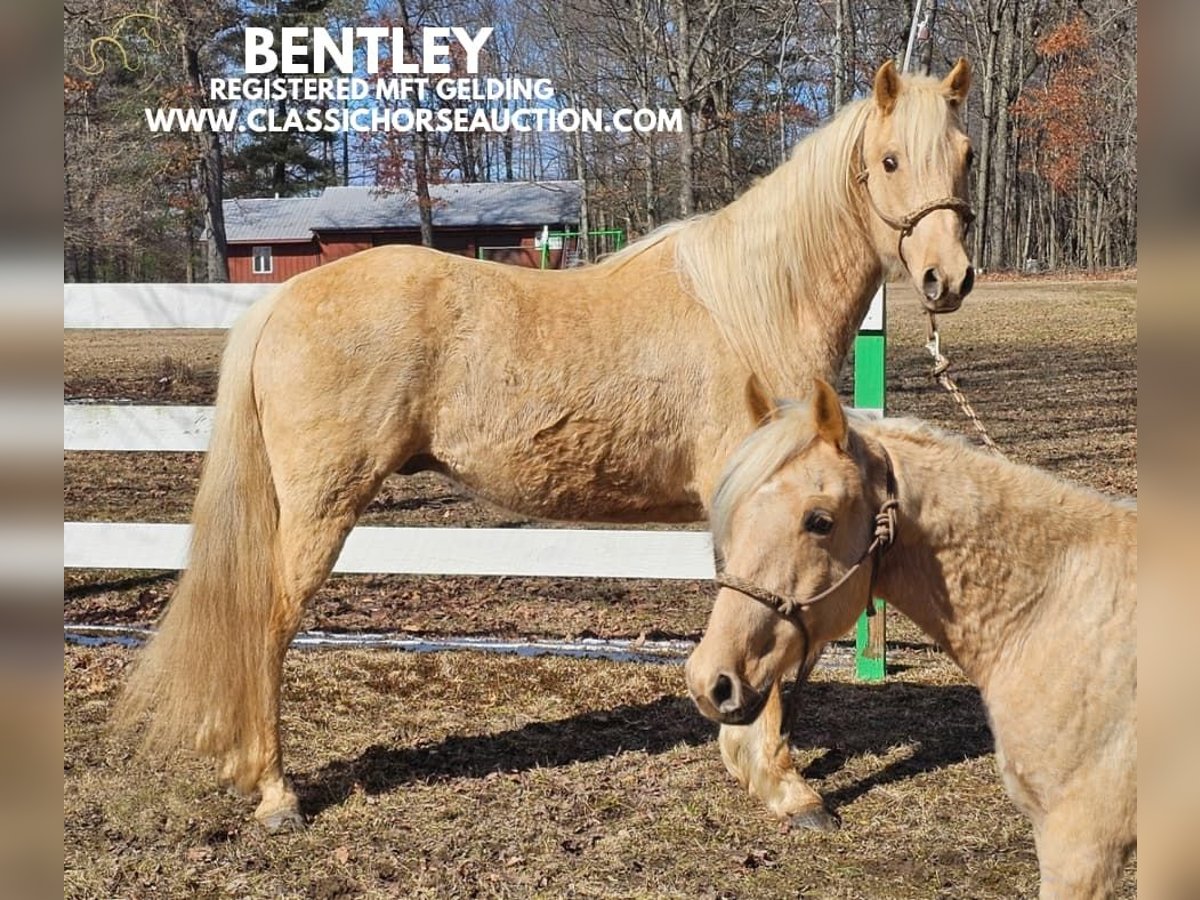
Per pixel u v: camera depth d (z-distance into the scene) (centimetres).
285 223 3662
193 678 393
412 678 556
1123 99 3000
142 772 444
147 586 695
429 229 2791
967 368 1511
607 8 1867
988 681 251
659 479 420
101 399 1296
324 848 384
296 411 395
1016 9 3138
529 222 3412
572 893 354
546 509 427
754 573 239
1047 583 245
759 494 243
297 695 531
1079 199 3528
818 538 239
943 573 250
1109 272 2716
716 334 410
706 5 1527
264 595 399
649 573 571
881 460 251
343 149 4078
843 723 497
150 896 353
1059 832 237
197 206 2580
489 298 407
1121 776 231
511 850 382
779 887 357
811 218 414
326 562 403
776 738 407
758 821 404
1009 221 3547
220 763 411
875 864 371
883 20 2261
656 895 352
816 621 241
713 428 410
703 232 425
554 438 407
